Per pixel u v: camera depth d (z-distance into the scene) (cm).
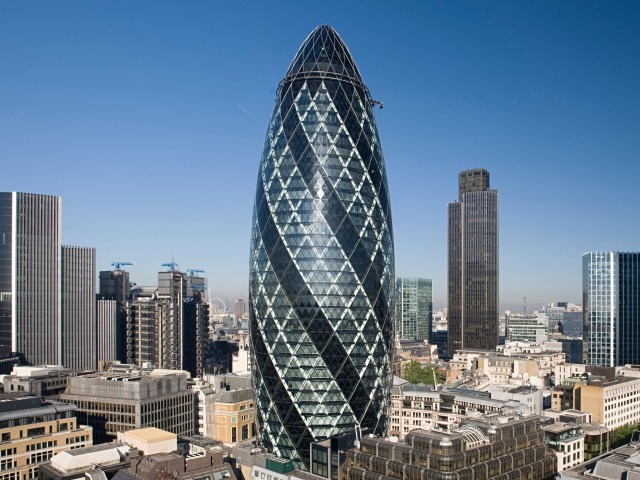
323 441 16975
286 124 18450
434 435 13088
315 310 17250
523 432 14688
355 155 18238
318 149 17925
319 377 17238
